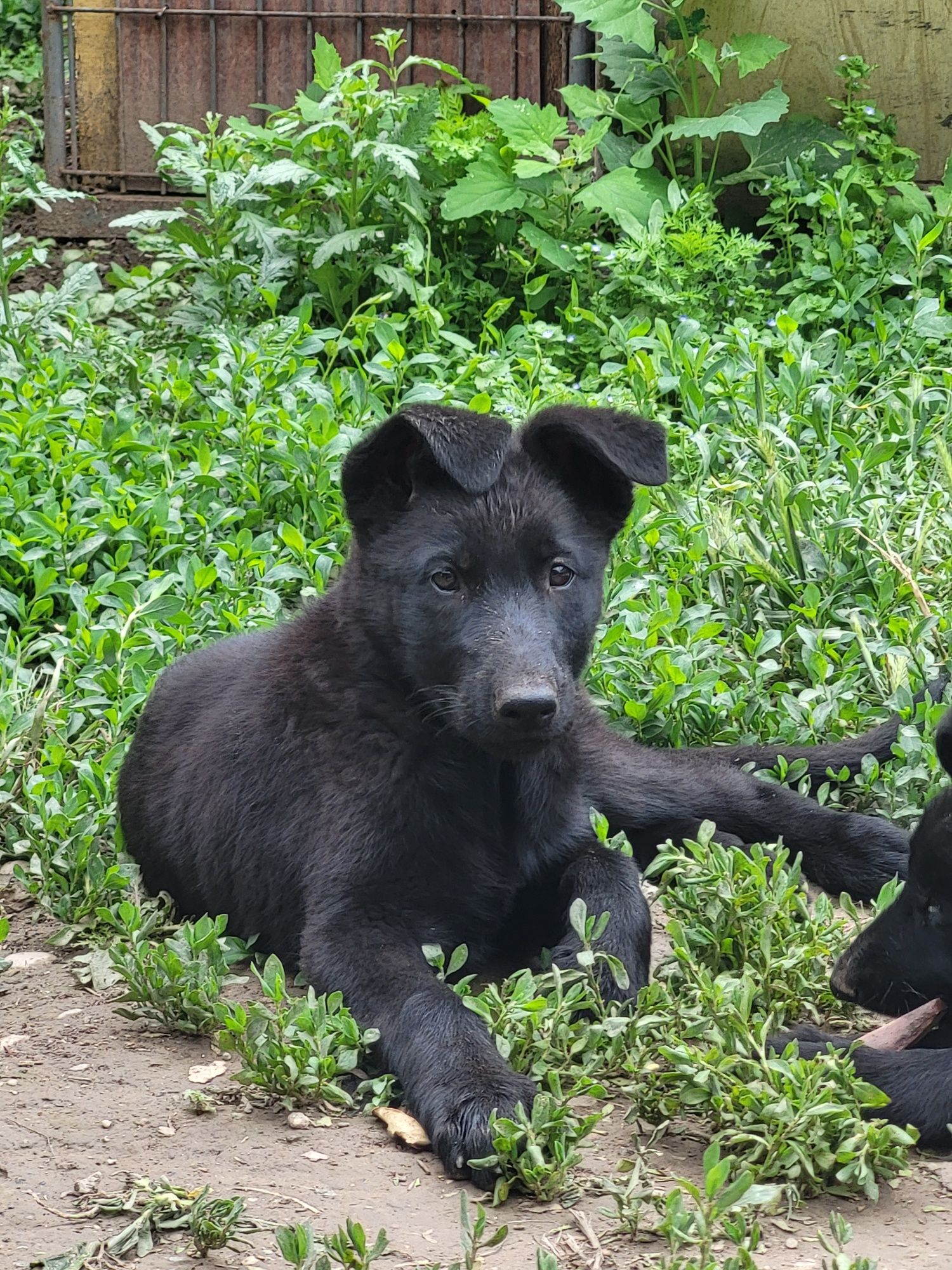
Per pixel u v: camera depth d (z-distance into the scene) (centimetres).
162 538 748
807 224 1116
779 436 769
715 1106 389
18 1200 372
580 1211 370
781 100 1037
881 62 1105
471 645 478
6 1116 412
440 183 1059
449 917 499
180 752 562
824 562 718
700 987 432
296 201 1041
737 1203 344
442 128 1048
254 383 845
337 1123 412
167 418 876
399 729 497
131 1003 477
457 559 487
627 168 1039
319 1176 385
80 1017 472
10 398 852
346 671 511
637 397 859
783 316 894
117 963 463
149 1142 399
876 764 618
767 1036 440
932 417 848
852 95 1095
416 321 994
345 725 504
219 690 570
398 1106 420
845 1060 403
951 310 1046
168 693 593
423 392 856
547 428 506
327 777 500
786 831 599
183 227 999
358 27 1110
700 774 606
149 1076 435
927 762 607
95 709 640
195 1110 416
